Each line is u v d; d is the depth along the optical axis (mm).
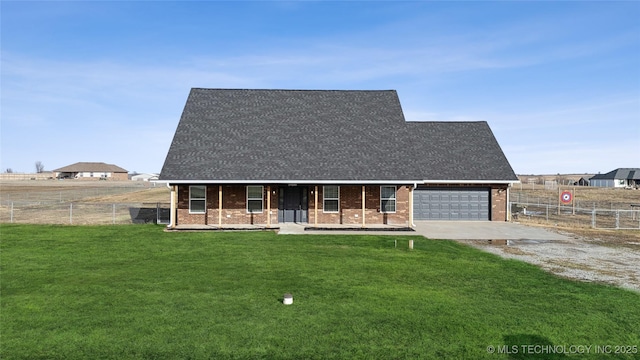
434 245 17844
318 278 12195
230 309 9531
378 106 27109
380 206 24094
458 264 14180
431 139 29719
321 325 8664
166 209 32844
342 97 27688
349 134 24953
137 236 19281
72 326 8484
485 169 27375
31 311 9289
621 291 11117
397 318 9078
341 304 9930
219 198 22297
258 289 11047
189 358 7230
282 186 24000
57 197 48250
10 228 21219
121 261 14188
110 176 138625
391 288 11258
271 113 26031
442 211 27344
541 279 12320
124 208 34062
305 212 24094
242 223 23406
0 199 44688
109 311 9328
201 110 25734
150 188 68562
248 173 21984
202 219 23203
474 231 22219
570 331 8500
